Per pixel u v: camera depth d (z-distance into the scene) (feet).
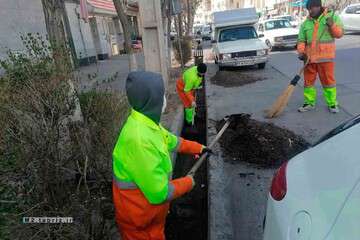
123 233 7.89
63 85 8.39
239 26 44.19
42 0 11.59
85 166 8.09
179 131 19.58
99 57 60.90
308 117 19.52
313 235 4.84
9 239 6.95
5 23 22.00
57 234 7.15
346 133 6.71
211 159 14.05
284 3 141.38
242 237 10.01
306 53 19.53
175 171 16.22
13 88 8.25
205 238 11.16
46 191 7.93
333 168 5.88
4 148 7.57
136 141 6.59
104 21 66.39
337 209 5.00
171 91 29.35
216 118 20.72
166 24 39.37
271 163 13.85
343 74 29.89
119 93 11.93
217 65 42.98
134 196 7.11
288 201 5.86
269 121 19.52
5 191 7.55
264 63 39.27
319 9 18.71
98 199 8.45
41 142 7.77
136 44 73.31
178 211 12.50
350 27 64.03
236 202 11.67
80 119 9.37
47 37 10.64
